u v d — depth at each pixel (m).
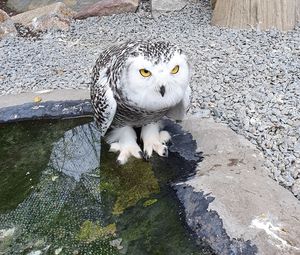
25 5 1.89
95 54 1.41
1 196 0.92
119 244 0.78
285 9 1.38
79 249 0.78
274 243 0.70
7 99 1.14
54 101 1.10
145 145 0.94
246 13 1.41
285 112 1.01
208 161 0.89
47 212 0.87
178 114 0.88
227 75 1.18
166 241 0.77
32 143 1.04
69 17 1.70
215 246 0.73
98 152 0.97
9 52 1.48
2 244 0.81
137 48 0.77
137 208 0.84
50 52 1.45
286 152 0.90
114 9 1.70
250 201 0.76
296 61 1.22
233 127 0.98
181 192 0.83
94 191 0.89
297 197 0.81
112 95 0.82
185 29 1.50
